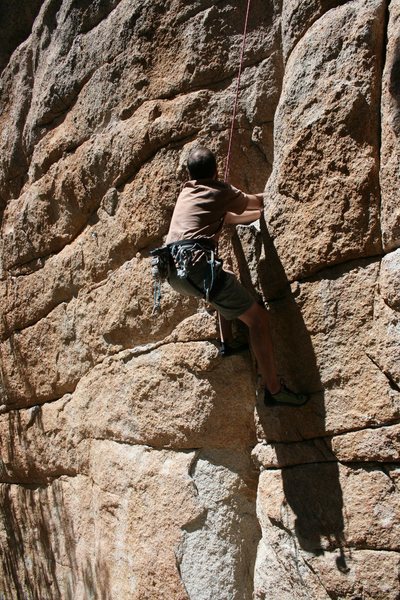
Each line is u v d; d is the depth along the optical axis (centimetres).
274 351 485
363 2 446
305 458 464
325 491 448
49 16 768
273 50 537
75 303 700
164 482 570
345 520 433
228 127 545
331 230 444
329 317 447
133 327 610
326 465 450
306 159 459
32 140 756
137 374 604
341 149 442
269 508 485
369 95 434
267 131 537
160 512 570
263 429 502
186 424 556
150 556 573
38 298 759
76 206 691
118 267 634
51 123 735
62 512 747
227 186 481
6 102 841
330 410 446
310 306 457
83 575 698
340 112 443
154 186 582
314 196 454
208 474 546
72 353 711
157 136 579
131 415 611
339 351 442
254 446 533
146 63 604
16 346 805
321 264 450
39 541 800
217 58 557
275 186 481
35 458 795
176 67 579
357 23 443
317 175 453
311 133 456
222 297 458
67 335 715
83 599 698
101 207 652
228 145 544
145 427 595
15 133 800
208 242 461
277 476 488
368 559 420
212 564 535
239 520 536
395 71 421
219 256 533
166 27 589
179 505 554
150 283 588
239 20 553
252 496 538
